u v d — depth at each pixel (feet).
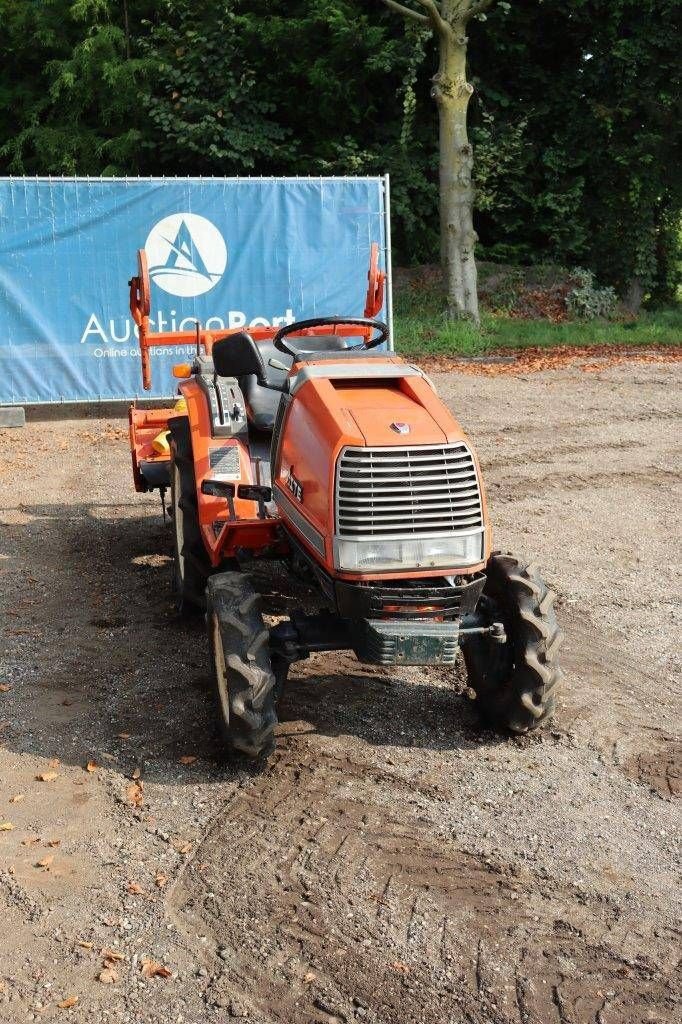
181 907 13.42
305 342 22.03
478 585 15.85
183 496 21.18
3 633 21.93
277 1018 11.60
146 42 80.28
